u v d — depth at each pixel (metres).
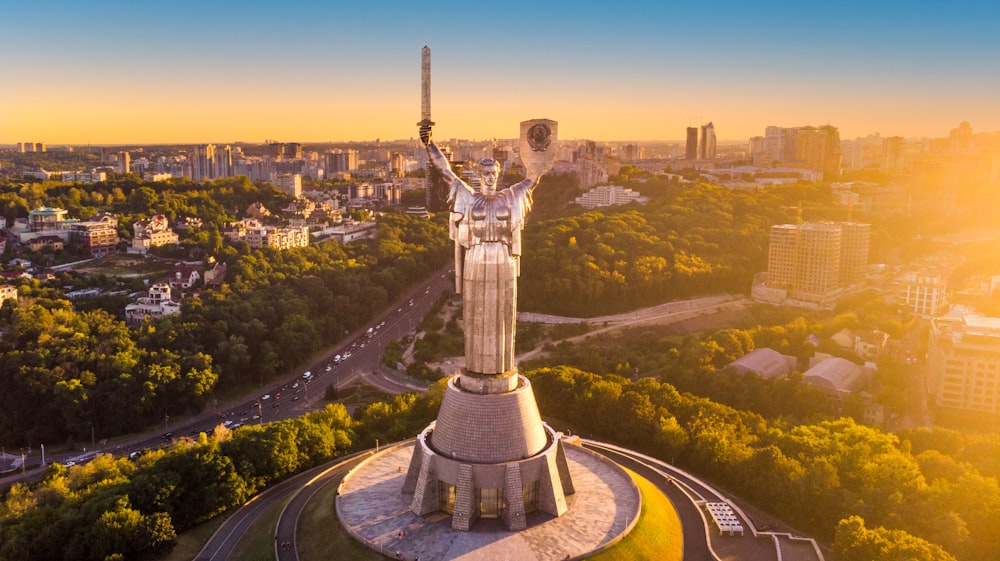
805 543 130.62
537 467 118.62
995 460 163.50
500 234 117.12
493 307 117.88
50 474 167.88
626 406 186.25
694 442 169.00
